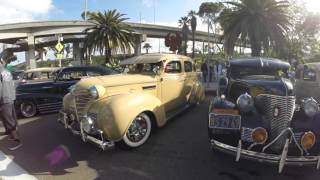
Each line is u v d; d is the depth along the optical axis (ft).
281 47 82.38
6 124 23.20
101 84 21.22
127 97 20.62
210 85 61.62
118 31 121.29
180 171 17.98
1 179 17.08
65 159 19.99
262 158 16.31
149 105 21.54
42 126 28.66
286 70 25.16
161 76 25.61
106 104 19.92
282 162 15.80
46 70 39.55
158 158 19.88
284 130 16.40
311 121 16.84
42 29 178.70
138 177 17.29
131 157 20.11
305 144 16.26
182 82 28.91
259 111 17.53
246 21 79.87
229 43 85.66
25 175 17.66
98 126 19.70
